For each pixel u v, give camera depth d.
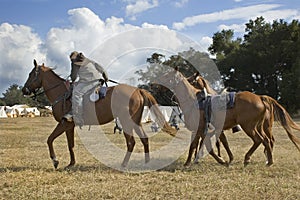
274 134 19.42
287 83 45.25
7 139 17.89
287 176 8.20
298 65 44.84
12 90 104.25
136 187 7.23
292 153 11.82
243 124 9.50
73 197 6.55
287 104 46.78
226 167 9.38
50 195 6.68
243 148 13.48
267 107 9.68
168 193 6.80
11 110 60.84
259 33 53.00
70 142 9.73
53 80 9.87
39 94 10.25
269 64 51.19
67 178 8.12
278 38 52.16
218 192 6.79
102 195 6.66
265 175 8.34
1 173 8.74
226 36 57.88
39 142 16.34
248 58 51.28
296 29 51.75
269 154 9.55
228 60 51.78
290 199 6.34
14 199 6.43
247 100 9.47
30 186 7.37
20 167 9.70
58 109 9.62
